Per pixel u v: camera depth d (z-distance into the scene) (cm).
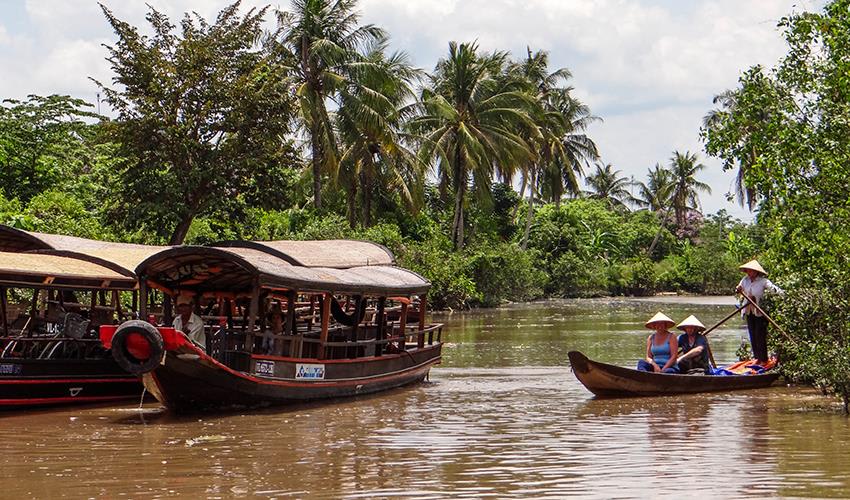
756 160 1305
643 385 1413
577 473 889
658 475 870
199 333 1345
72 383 1391
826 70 1295
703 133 1366
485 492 822
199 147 2597
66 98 3322
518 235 6006
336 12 3372
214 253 1290
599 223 6831
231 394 1298
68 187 3159
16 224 2409
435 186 5212
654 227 7344
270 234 3300
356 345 1474
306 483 866
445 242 4584
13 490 854
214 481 878
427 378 1730
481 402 1411
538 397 1456
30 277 1349
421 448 1035
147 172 2605
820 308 1366
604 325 3200
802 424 1145
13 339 1330
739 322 3347
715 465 909
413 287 1652
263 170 2700
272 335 1345
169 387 1263
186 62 2620
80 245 1714
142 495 827
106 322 1619
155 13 2695
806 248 1300
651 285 6544
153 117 2558
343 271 1577
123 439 1111
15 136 3086
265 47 2897
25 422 1248
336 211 4334
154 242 2909
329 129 3375
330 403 1412
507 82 4775
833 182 1266
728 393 1453
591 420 1213
